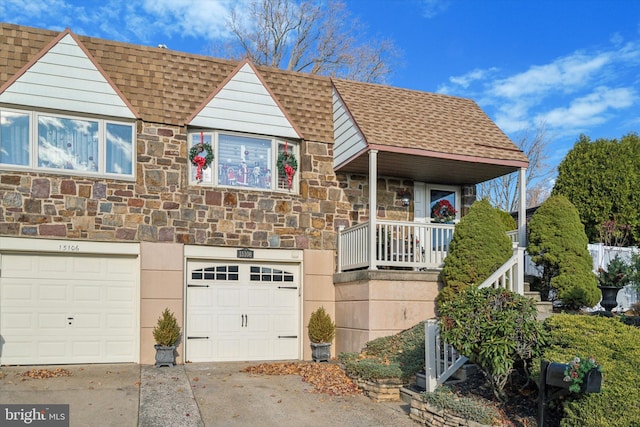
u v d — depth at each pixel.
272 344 12.05
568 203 11.27
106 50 11.34
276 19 26.27
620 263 11.54
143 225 11.12
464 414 6.66
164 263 11.20
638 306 11.00
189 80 11.88
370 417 7.77
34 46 10.82
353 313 11.48
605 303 11.41
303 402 8.44
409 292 11.00
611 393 5.66
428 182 14.04
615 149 14.60
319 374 10.06
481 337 6.65
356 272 11.28
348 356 10.22
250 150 12.22
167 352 10.64
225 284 11.83
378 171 12.99
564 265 10.81
